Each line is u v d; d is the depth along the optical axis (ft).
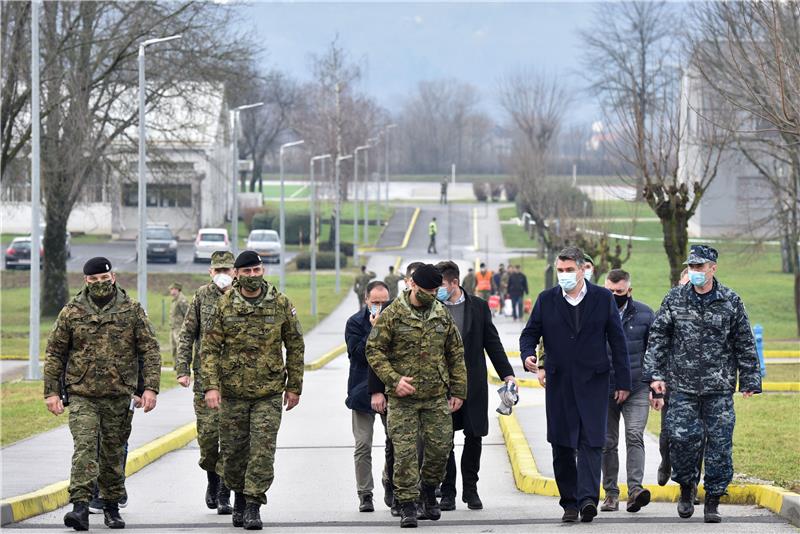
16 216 474.90
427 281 61.87
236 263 61.36
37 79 156.66
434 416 62.59
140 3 229.04
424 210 630.74
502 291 308.40
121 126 237.04
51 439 95.30
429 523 62.75
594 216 316.19
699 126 190.80
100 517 66.90
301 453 94.84
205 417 68.18
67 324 62.18
